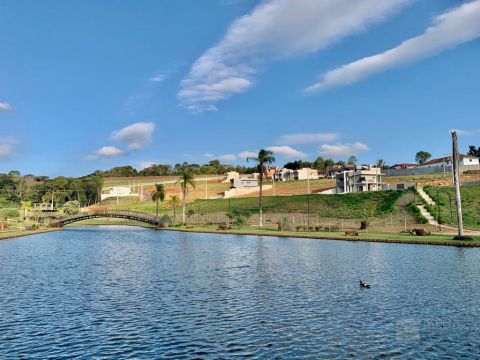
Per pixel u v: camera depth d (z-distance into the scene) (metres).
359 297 29.08
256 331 22.02
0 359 18.61
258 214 137.62
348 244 65.38
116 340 20.92
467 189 113.12
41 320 24.47
